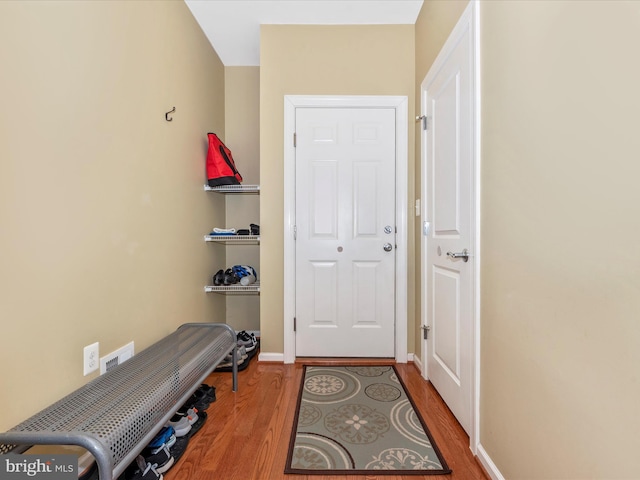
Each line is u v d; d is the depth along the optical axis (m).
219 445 1.44
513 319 1.12
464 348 1.53
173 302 1.94
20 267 0.96
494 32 1.24
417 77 2.34
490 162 1.28
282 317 2.44
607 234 0.73
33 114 1.00
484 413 1.33
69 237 1.14
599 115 0.75
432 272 2.01
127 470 1.15
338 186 2.44
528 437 1.03
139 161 1.57
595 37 0.76
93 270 1.26
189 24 2.17
